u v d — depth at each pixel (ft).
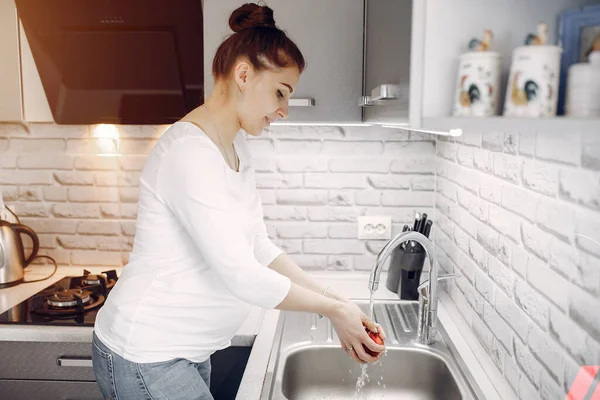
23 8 6.28
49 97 6.86
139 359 4.40
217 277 4.48
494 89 2.71
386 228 7.73
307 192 7.73
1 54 6.56
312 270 7.88
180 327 4.45
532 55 2.56
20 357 6.04
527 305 4.15
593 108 2.49
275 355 5.28
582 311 3.26
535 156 4.00
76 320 6.12
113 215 7.97
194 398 4.57
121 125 7.77
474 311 5.66
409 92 2.96
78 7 6.26
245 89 4.43
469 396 4.50
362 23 6.10
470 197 5.81
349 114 6.24
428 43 2.81
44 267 8.04
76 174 7.90
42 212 7.99
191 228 4.16
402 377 5.49
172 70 6.65
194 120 4.49
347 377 5.57
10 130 7.83
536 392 3.95
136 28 6.36
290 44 4.46
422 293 5.54
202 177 4.11
